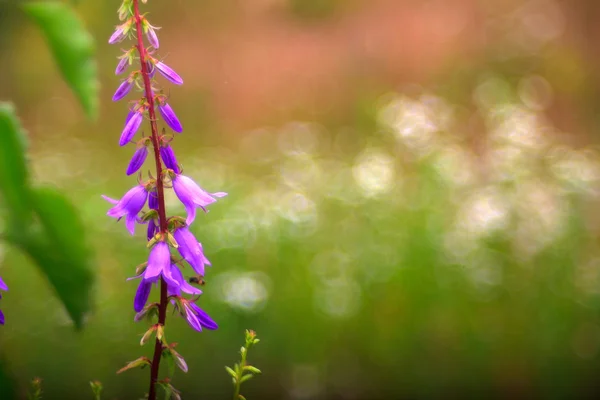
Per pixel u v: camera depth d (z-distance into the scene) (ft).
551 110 39.83
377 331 19.49
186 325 18.80
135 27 5.27
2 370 4.58
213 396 17.44
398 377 18.51
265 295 20.25
